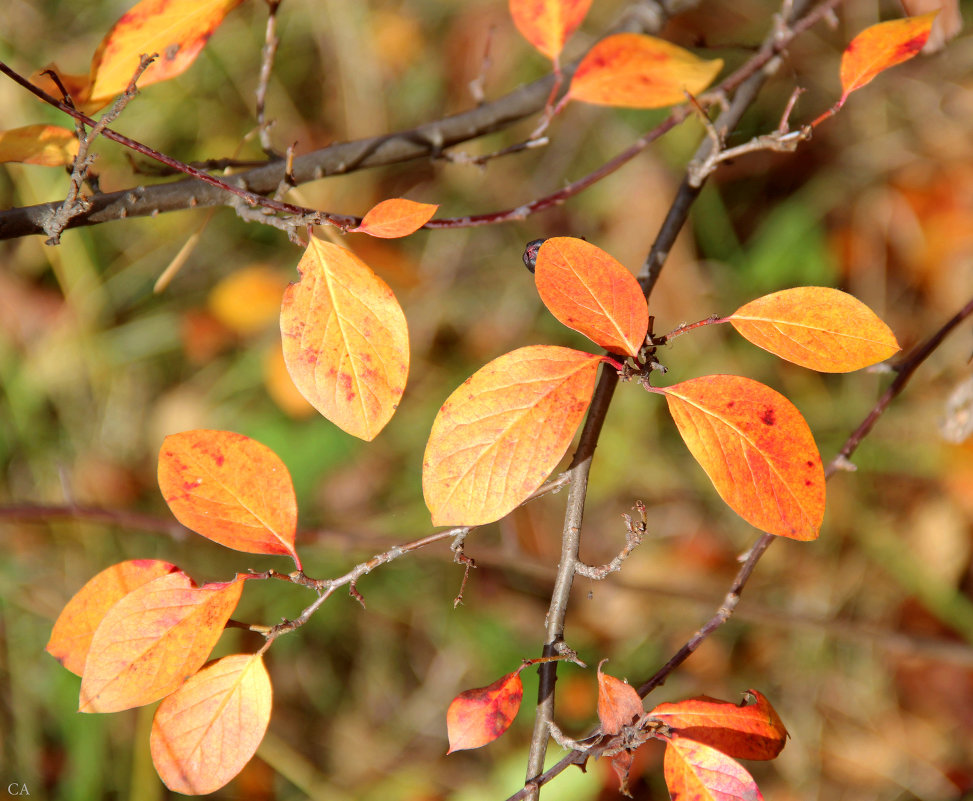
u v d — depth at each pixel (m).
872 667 0.98
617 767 0.56
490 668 0.97
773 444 0.55
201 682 0.56
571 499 0.58
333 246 0.56
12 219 0.59
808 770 0.95
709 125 0.61
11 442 1.03
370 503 1.05
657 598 1.01
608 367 0.58
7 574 0.96
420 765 0.94
